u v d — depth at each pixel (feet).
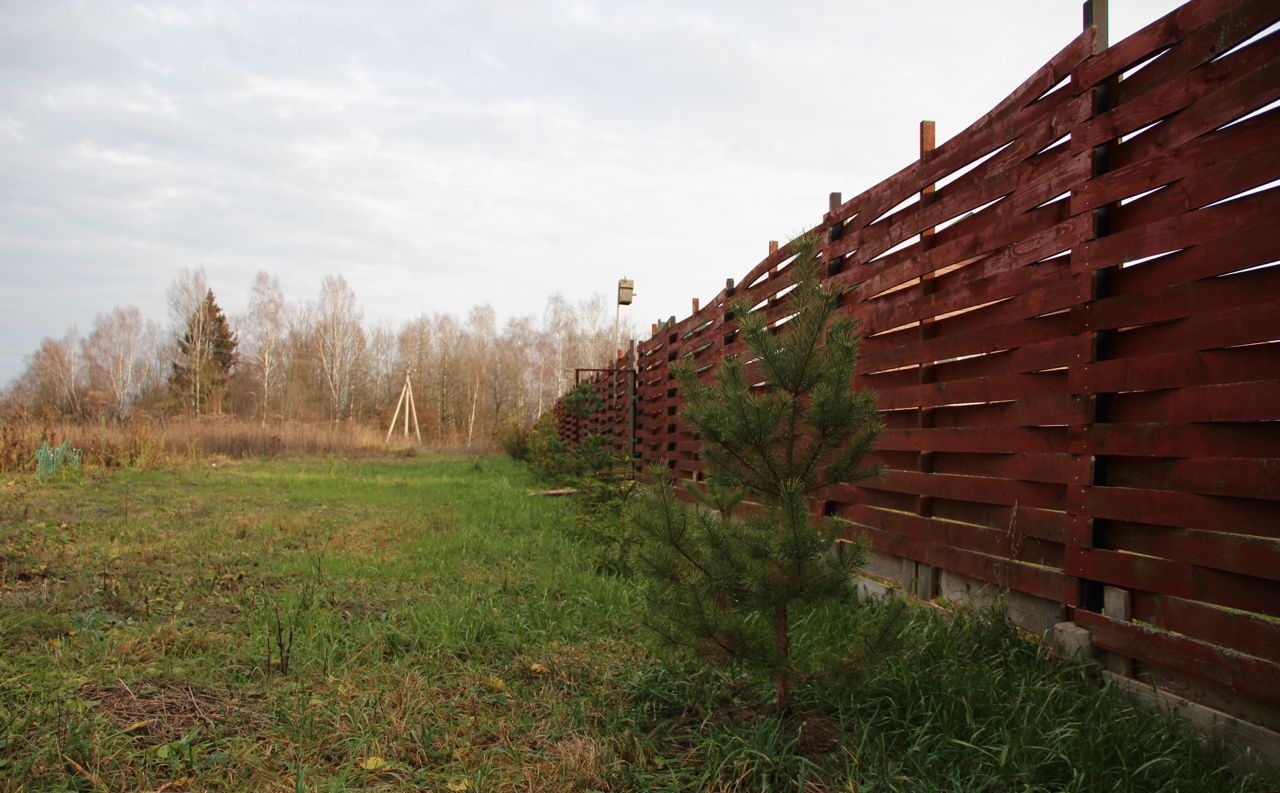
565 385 203.41
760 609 10.88
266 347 181.16
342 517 32.71
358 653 13.37
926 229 15.48
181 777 8.67
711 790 8.84
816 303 11.10
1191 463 9.58
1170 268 9.96
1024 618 13.07
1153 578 10.14
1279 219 8.43
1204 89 9.49
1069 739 9.39
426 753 9.75
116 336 196.44
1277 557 8.40
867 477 10.84
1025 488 12.82
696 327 30.01
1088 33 11.46
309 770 9.07
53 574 18.72
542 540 26.11
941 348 14.92
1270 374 8.63
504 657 13.97
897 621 9.89
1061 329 11.93
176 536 25.88
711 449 11.25
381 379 222.89
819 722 10.84
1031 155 12.63
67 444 53.67
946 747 9.68
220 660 12.91
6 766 8.50
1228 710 9.29
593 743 9.89
